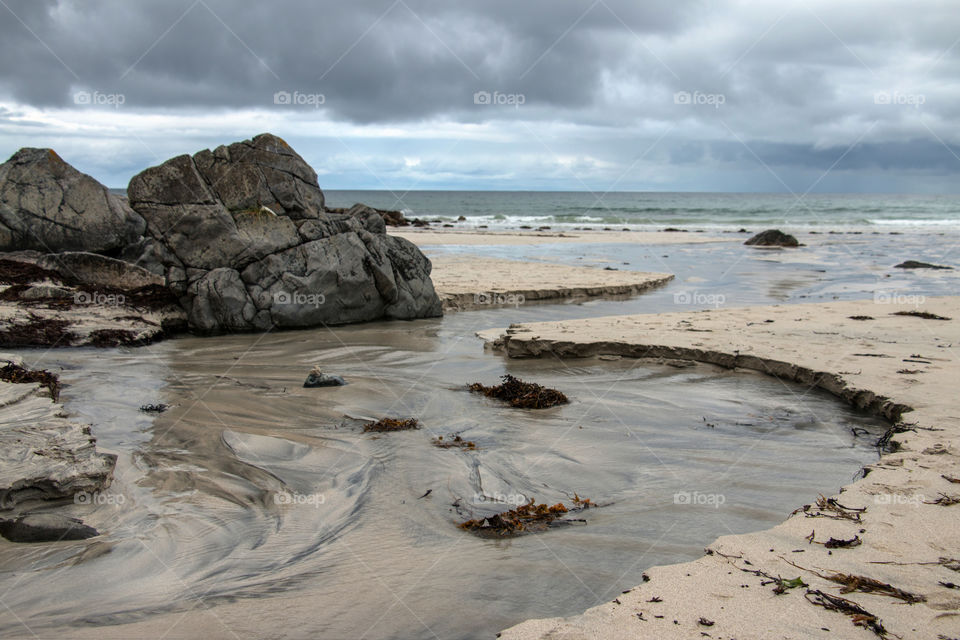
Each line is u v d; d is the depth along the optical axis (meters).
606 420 7.46
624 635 3.38
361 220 15.04
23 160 13.41
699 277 21.11
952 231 46.88
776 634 3.36
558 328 11.54
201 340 11.80
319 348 11.14
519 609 3.88
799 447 6.63
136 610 3.88
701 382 8.95
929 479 5.29
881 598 3.69
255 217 12.54
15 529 4.69
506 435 6.96
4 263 12.41
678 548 4.61
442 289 16.59
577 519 5.08
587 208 87.44
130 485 5.62
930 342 10.33
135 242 14.10
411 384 8.90
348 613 3.85
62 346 10.64
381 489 5.62
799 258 27.31
